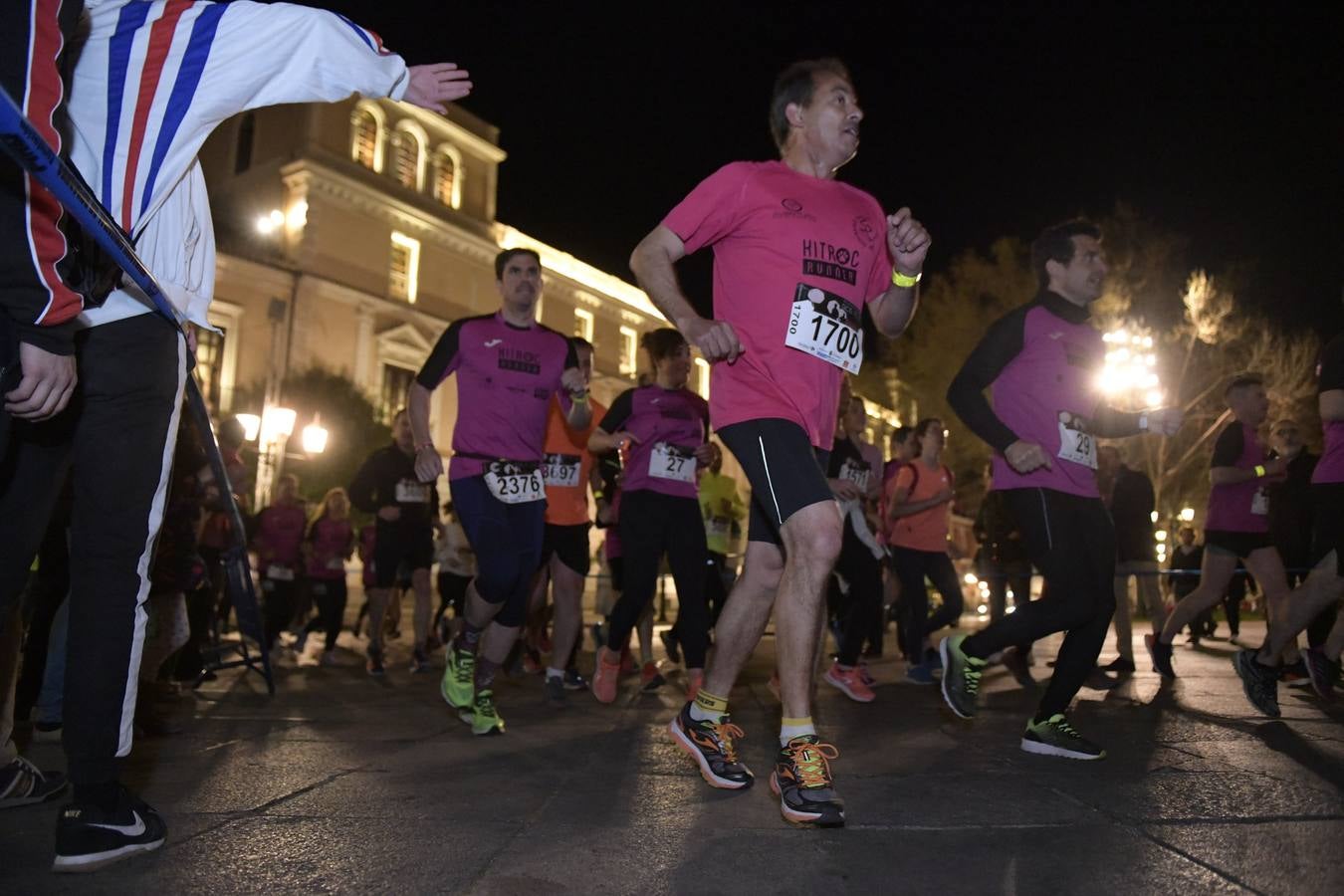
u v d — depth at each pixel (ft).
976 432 11.51
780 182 9.22
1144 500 23.00
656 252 8.96
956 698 12.22
